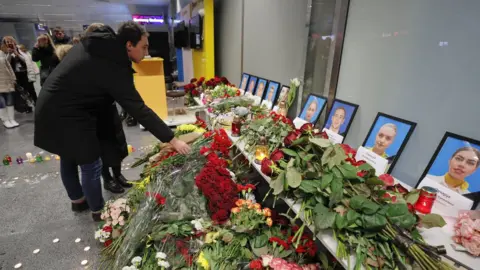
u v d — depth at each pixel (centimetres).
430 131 112
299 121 194
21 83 507
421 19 110
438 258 73
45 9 823
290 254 115
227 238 120
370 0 134
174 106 446
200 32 430
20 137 387
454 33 98
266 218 128
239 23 328
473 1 91
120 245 138
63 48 243
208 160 161
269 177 125
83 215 211
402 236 78
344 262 80
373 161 131
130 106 158
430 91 110
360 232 84
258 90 275
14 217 208
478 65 92
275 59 246
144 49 170
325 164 105
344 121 156
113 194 241
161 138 167
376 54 134
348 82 156
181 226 130
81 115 163
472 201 91
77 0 746
